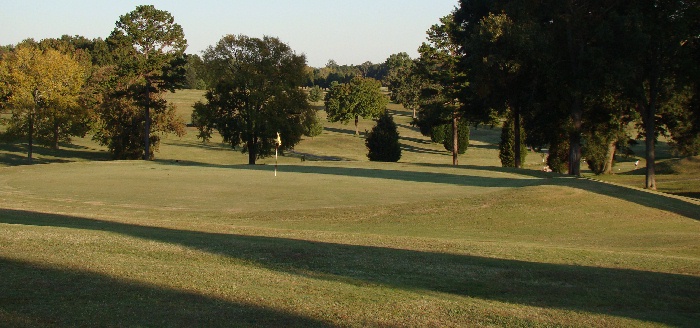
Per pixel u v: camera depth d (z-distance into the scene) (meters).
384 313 8.41
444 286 10.38
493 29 39.00
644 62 38.72
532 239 18.81
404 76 130.62
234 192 25.61
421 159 78.00
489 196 24.48
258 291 9.11
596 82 36.41
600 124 46.16
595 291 10.59
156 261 10.75
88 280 9.04
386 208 22.28
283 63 57.06
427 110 65.38
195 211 21.22
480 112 49.47
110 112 66.75
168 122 70.50
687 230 20.81
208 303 8.33
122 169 35.94
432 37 62.53
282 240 14.31
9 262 9.83
